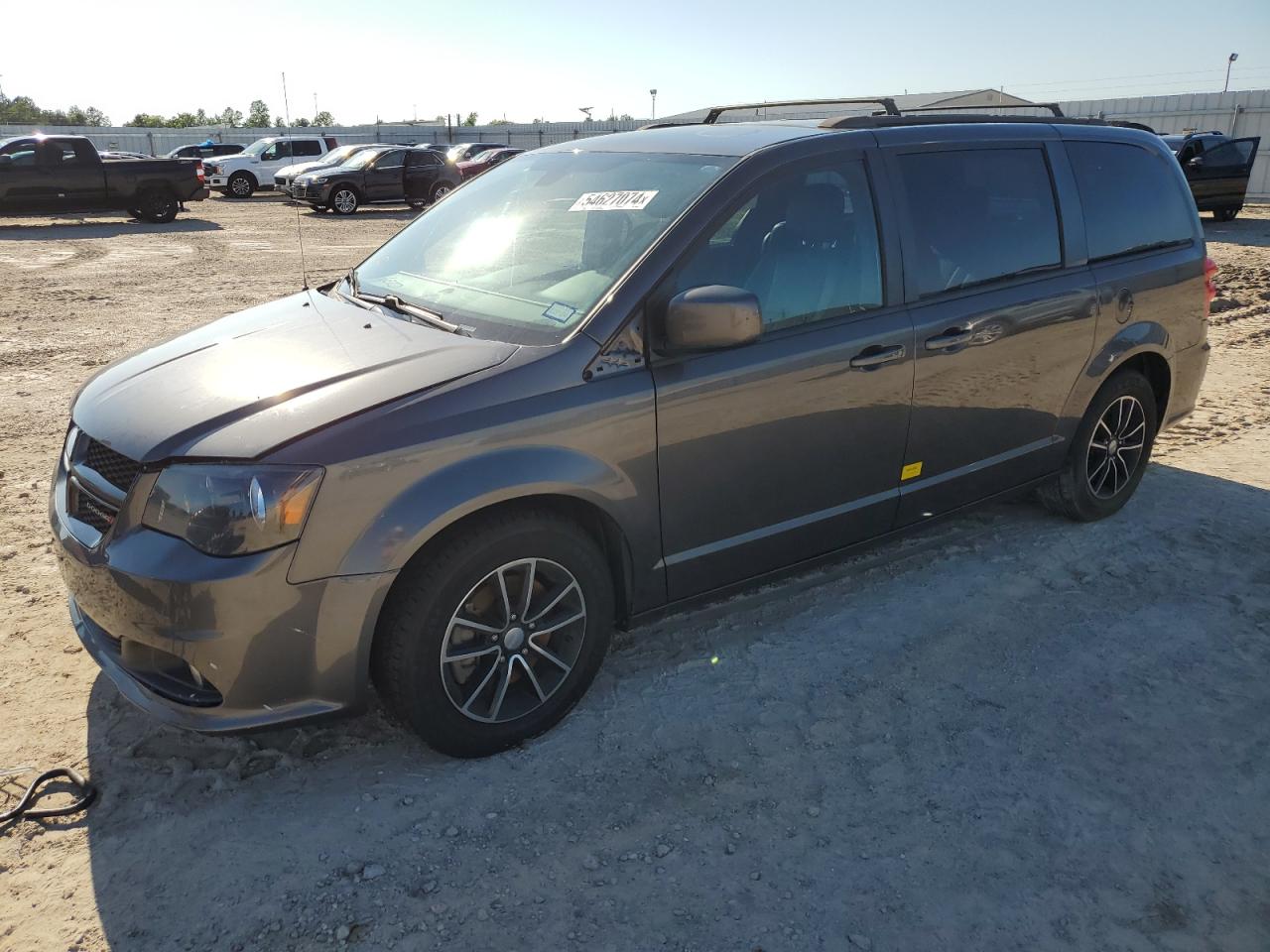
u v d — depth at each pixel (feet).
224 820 8.70
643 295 9.65
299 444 8.14
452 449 8.61
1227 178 68.18
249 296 37.29
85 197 65.67
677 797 9.14
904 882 8.16
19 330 29.86
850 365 11.01
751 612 12.56
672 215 10.20
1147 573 13.76
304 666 8.39
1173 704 10.75
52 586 13.06
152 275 42.60
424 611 8.74
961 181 12.39
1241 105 100.78
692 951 7.43
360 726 10.10
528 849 8.45
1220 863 8.46
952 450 12.62
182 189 69.21
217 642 8.07
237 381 9.29
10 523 15.11
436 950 7.38
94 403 9.80
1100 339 13.99
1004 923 7.76
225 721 8.38
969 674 11.25
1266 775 9.61
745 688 10.88
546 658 9.88
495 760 9.63
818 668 11.30
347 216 77.46
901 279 11.57
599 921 7.69
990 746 9.97
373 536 8.30
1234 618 12.59
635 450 9.64
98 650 9.27
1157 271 14.75
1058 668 11.39
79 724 10.02
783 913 7.80
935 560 14.10
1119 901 8.02
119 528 8.50
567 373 9.25
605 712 10.42
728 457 10.37
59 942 7.38
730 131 11.96
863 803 9.10
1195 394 16.40
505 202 12.23
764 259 10.50
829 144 11.21
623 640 11.84
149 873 8.08
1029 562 14.03
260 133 146.92
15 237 58.95
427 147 83.05
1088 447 14.62
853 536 12.03
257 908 7.73
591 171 11.87
